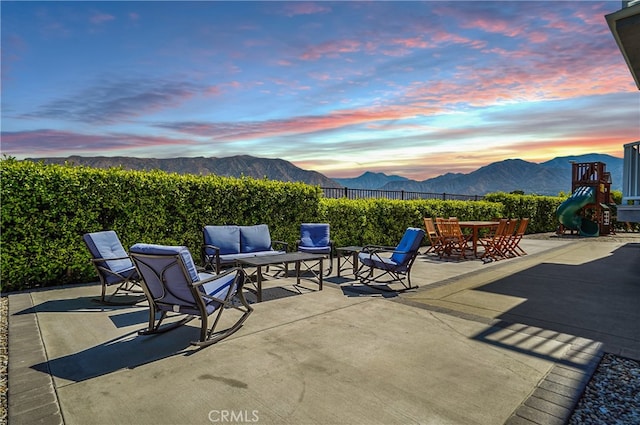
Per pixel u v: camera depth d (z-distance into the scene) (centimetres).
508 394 242
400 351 314
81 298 493
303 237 735
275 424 209
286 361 294
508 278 642
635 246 1153
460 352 312
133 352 313
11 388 250
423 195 1518
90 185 577
